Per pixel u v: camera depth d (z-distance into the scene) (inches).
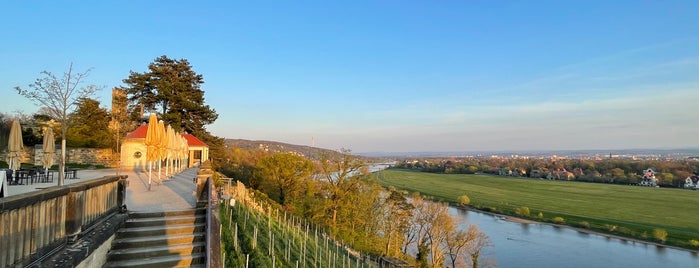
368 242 1851.6
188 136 1934.1
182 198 679.1
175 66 2107.5
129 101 2032.5
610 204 4613.7
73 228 344.8
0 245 236.2
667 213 4018.2
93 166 1727.4
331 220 1818.4
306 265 828.6
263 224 921.5
